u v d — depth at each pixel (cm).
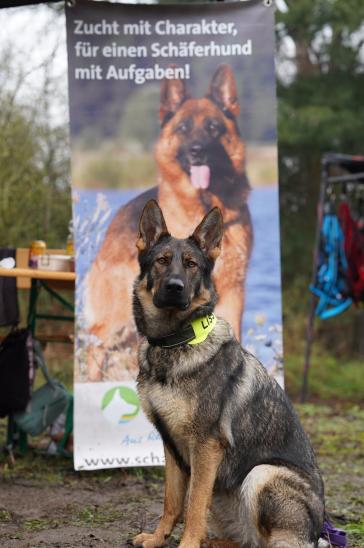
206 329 450
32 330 701
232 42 672
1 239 1052
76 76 655
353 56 1616
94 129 660
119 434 655
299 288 1585
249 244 676
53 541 478
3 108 1044
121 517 538
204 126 672
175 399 435
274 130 678
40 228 1091
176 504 459
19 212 1066
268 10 675
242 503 427
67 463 699
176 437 445
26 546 466
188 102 670
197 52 670
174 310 443
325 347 1570
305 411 1033
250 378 450
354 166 1065
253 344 675
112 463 649
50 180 1105
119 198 664
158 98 668
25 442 712
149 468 690
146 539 456
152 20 663
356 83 1617
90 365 654
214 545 443
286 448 439
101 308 657
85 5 652
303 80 1617
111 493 610
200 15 669
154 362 446
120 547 466
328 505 584
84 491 612
